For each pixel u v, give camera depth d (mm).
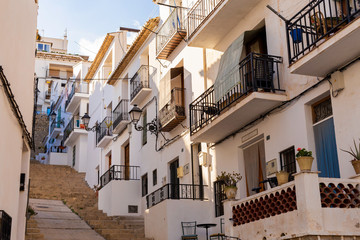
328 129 11586
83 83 35250
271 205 10547
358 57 10594
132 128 24750
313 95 11844
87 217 21203
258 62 13172
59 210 23000
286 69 12883
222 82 14469
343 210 9375
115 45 28375
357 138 10367
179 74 19438
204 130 14820
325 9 11148
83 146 35312
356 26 9617
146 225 17812
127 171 25453
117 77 27172
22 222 12422
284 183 10461
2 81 8727
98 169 30609
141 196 22391
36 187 28125
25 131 11555
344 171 10586
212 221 16047
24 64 11672
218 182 15883
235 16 14883
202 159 16516
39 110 49625
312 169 11703
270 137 13250
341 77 10953
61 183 31031
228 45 15727
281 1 13336
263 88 12688
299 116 12250
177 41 19234
